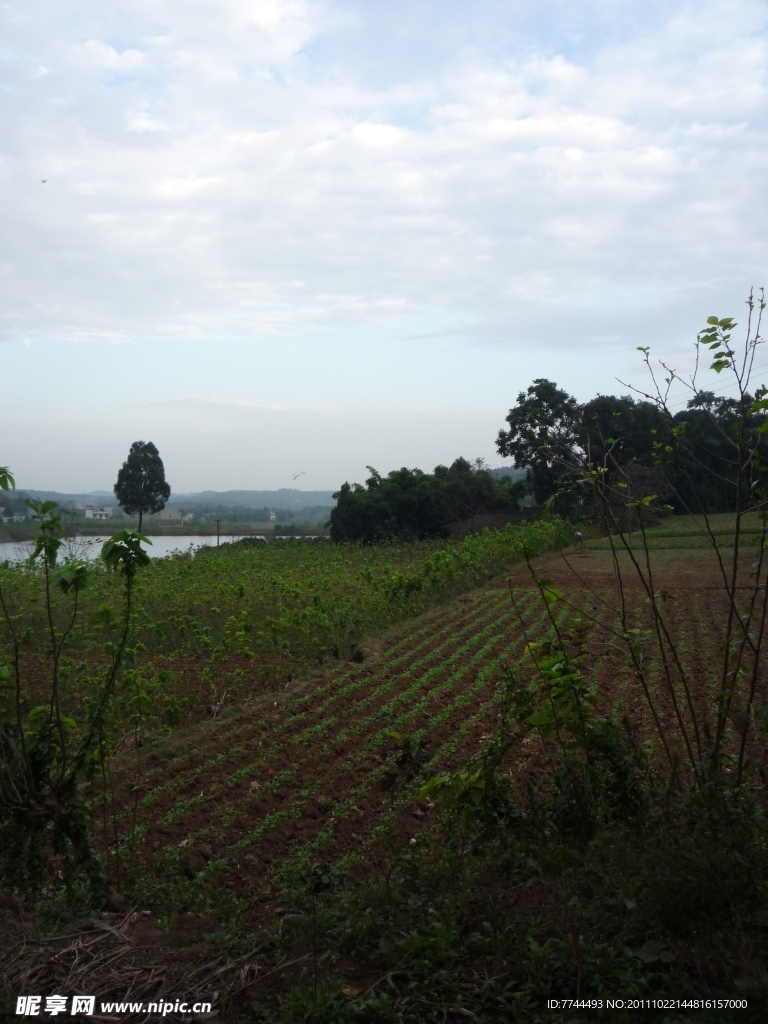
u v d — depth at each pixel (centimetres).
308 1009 327
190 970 378
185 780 760
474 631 1488
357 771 769
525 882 436
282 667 1204
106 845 602
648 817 461
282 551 2945
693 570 2208
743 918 360
